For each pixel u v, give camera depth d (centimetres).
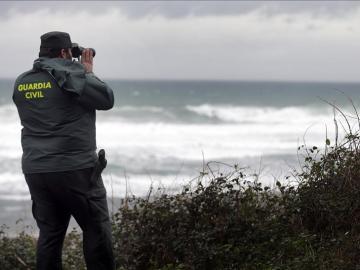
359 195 1402
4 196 5134
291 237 1384
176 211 1465
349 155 1471
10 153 8006
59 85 1164
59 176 1173
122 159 7550
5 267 1572
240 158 7381
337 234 1380
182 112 14525
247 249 1366
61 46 1213
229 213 1430
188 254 1379
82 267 1568
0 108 13650
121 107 15800
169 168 6712
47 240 1232
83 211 1206
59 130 1169
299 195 1440
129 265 1450
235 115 14712
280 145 8869
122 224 1502
